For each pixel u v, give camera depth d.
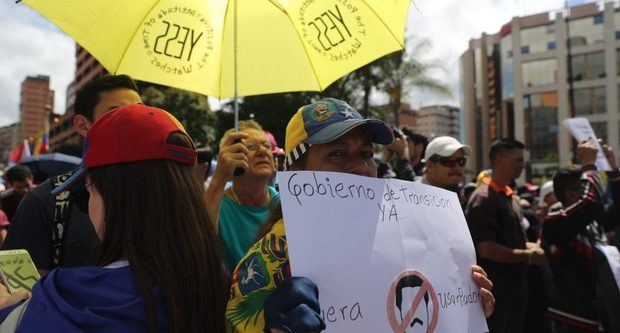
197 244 1.10
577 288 3.69
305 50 2.31
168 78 2.07
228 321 1.13
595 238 4.00
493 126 77.44
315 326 0.93
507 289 3.34
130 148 1.08
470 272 1.51
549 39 65.88
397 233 1.31
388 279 1.23
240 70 2.34
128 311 0.97
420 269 1.32
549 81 65.38
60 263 1.96
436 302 1.33
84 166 1.14
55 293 0.96
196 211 1.14
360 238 1.22
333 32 2.25
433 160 3.67
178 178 1.12
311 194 1.19
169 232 1.07
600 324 3.60
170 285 1.02
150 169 1.09
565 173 4.10
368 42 2.20
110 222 1.07
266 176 2.44
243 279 1.17
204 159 3.91
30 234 1.94
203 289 1.09
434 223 1.43
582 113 62.72
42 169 6.18
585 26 63.75
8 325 0.97
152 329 0.97
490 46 78.44
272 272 1.16
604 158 4.03
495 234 3.43
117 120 1.11
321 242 1.15
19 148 14.72
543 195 6.44
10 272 1.37
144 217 1.06
